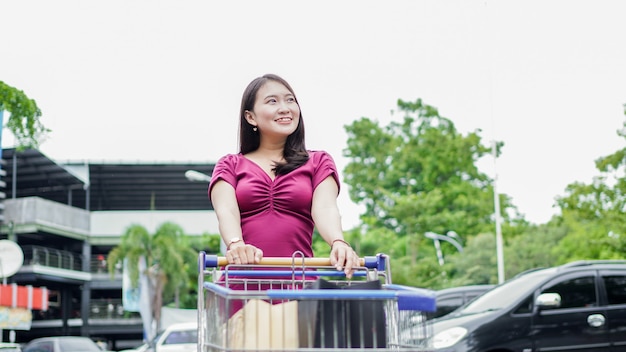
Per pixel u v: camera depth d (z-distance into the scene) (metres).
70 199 52.84
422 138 63.38
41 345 21.50
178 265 44.09
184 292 44.72
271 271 3.63
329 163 3.96
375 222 62.16
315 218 3.82
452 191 60.50
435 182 62.56
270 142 3.99
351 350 2.97
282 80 4.02
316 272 3.68
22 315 30.14
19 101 16.42
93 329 50.16
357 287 3.22
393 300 3.19
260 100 3.96
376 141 64.88
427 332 3.14
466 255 47.12
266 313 3.11
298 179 3.88
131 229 44.00
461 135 62.50
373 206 63.78
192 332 18.05
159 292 43.44
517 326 8.48
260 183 3.85
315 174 3.94
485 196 60.62
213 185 3.86
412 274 45.56
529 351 8.43
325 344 3.04
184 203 58.38
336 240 3.63
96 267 51.72
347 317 3.06
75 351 21.53
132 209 58.22
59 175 50.88
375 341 3.06
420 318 3.18
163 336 18.03
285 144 4.03
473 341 8.33
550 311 8.58
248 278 3.71
